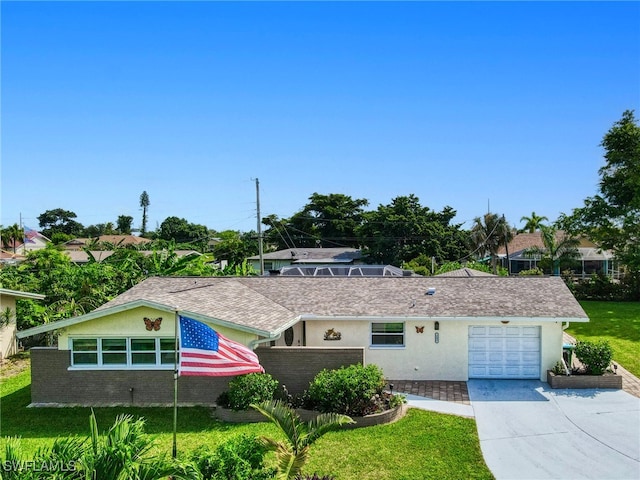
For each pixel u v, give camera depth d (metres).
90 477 8.37
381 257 64.88
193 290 21.33
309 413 15.88
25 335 18.00
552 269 50.25
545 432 14.97
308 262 62.28
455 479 12.11
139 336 17.97
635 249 44.38
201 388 17.94
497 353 20.80
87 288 29.77
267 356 17.83
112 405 17.89
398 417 16.19
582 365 21.59
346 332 21.05
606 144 46.16
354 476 12.25
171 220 111.25
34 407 17.86
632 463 12.95
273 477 10.28
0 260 61.91
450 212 72.00
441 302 21.09
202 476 9.52
